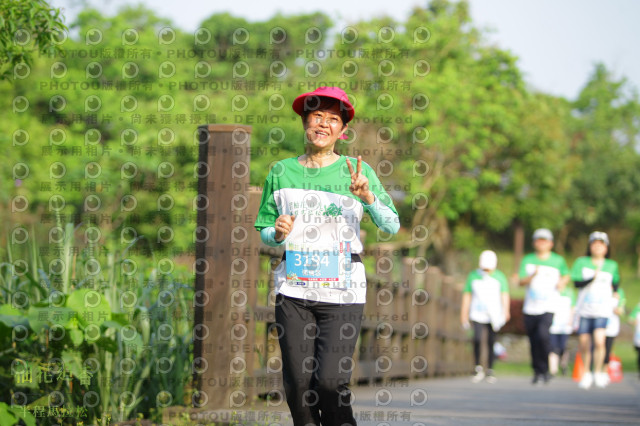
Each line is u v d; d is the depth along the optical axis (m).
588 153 94.19
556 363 23.42
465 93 39.28
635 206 93.81
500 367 41.06
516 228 82.62
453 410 11.72
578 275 20.25
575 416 11.38
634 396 16.97
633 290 83.38
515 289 74.88
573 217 93.06
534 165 55.78
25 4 8.47
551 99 58.69
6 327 8.41
